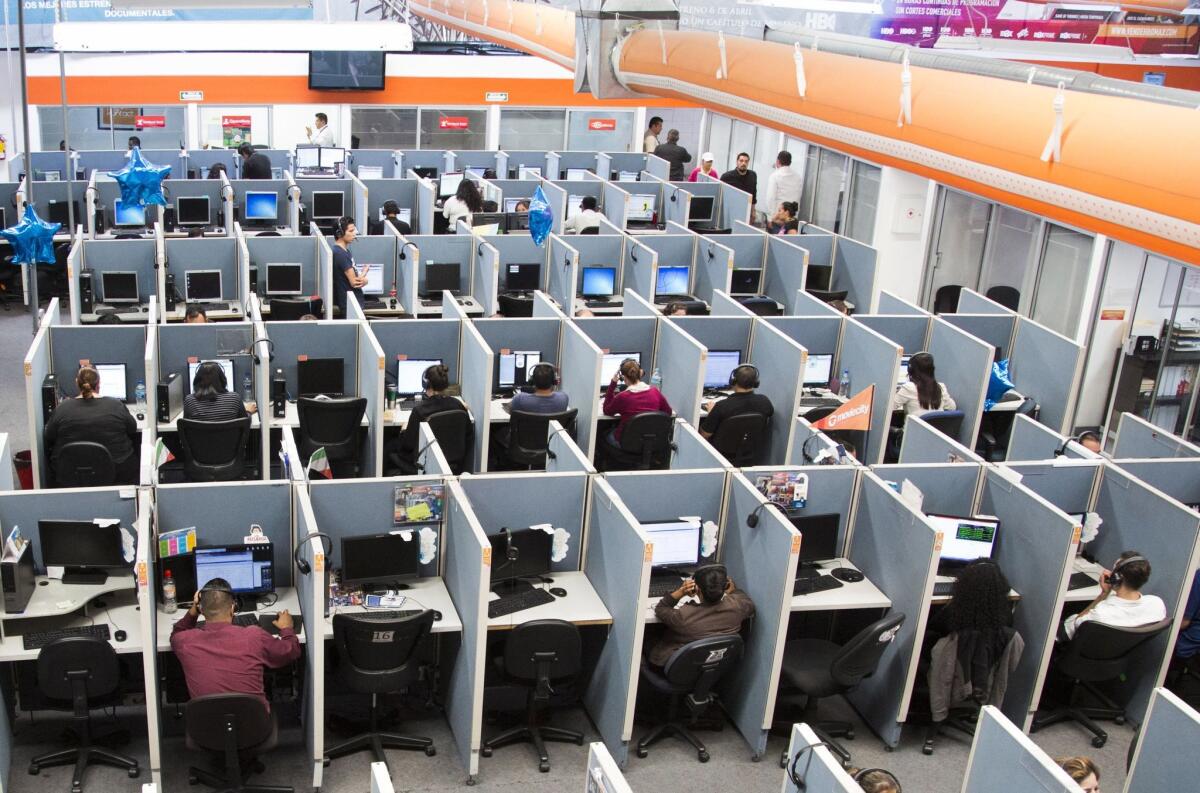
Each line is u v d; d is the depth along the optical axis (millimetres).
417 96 15797
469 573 4875
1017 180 3605
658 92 7086
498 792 4941
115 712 5246
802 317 8297
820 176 13883
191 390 7438
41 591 4945
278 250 9586
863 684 5605
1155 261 9023
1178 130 2969
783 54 5309
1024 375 8562
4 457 5562
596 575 5391
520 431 7230
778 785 5125
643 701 5637
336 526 5223
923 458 6391
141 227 11500
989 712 3885
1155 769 4234
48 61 14023
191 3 6062
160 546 4910
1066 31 10383
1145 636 5301
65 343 7266
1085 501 6043
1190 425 9156
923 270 12039
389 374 7816
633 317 8102
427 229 11953
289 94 15266
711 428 7449
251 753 4625
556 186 12109
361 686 4801
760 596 5219
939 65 4348
